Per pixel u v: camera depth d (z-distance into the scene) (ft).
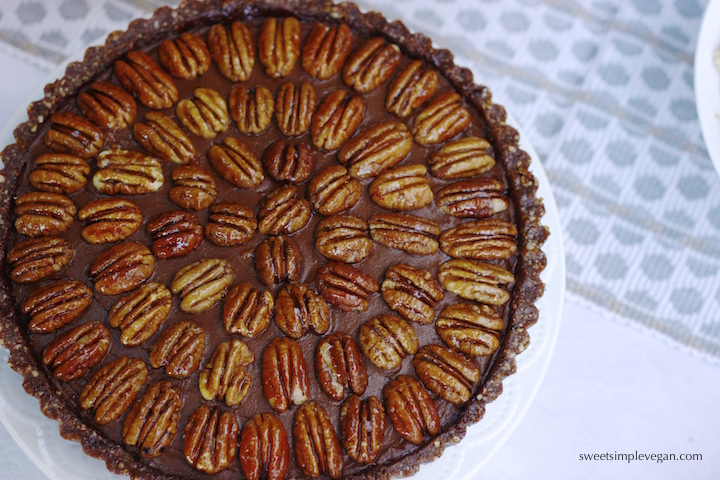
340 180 1.85
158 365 1.75
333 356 1.78
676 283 2.14
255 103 1.88
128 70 1.87
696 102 2.11
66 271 1.79
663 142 2.21
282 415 1.76
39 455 1.79
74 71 1.88
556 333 1.91
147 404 1.73
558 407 2.10
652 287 2.14
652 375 2.12
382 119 1.91
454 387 1.78
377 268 1.84
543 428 2.08
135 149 1.86
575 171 2.19
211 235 1.81
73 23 2.18
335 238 1.82
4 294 1.76
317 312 1.79
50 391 1.73
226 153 1.85
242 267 1.82
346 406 1.77
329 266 1.81
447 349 1.81
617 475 2.08
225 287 1.80
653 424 2.10
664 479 2.08
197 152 1.86
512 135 1.91
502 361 1.82
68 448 1.80
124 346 1.77
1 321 1.75
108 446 1.73
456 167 1.88
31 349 1.76
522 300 1.85
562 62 2.25
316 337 1.80
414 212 1.87
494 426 1.86
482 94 1.94
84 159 1.84
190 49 1.90
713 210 2.18
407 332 1.80
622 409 2.10
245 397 1.77
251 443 1.72
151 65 1.88
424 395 1.78
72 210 1.80
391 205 1.85
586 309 2.14
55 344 1.74
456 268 1.84
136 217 1.81
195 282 1.78
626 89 2.23
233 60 1.89
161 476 1.72
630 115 2.21
